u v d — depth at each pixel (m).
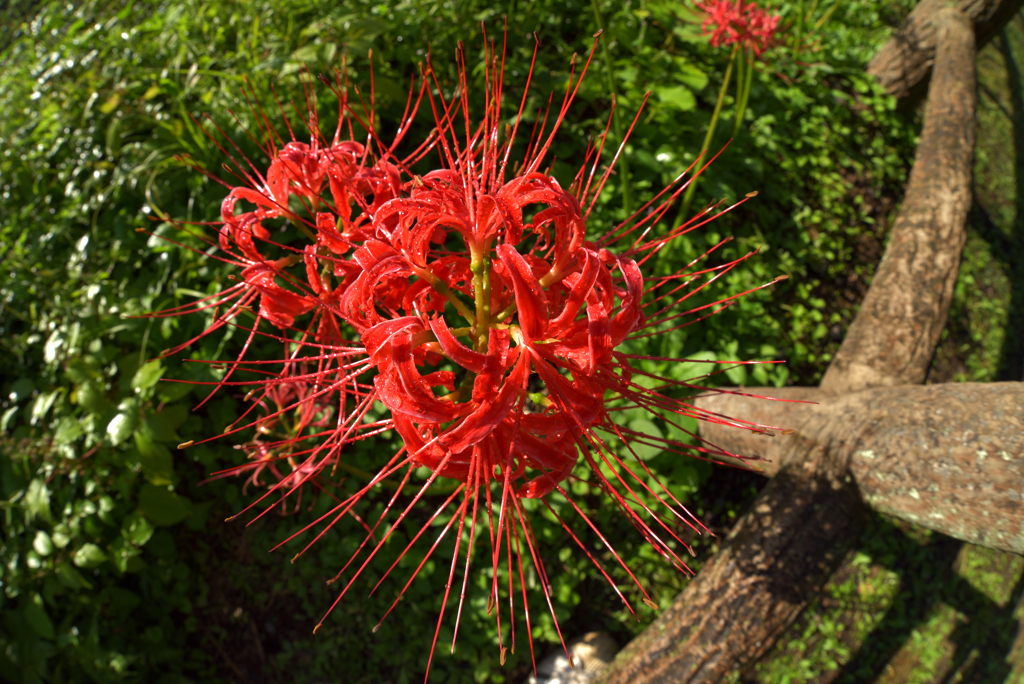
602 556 3.31
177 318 3.16
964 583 4.21
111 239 3.45
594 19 3.88
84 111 3.70
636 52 3.74
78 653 3.23
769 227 3.94
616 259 1.23
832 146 4.42
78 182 3.62
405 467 3.19
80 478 3.20
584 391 1.17
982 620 4.12
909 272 3.31
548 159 3.53
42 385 3.43
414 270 1.26
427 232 1.24
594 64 3.68
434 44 3.53
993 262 5.46
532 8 3.72
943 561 4.19
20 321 3.60
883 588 3.95
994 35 4.85
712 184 3.64
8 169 3.79
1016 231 5.88
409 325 1.14
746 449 3.13
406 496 3.23
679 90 3.57
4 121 3.94
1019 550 2.12
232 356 3.14
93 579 3.27
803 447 2.84
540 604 3.23
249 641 3.35
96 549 3.12
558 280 1.27
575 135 3.60
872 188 4.51
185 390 3.06
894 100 4.78
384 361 1.13
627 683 2.71
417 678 3.25
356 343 1.72
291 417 2.79
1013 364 4.99
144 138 3.54
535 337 1.14
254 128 3.21
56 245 3.60
